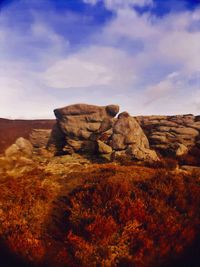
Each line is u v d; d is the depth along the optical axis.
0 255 6.41
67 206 8.72
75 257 6.29
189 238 6.52
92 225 7.05
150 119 25.58
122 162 15.54
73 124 21.42
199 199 8.58
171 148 17.56
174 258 6.04
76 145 20.42
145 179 10.84
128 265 5.99
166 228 6.96
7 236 7.11
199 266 5.72
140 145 17.91
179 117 24.59
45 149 22.31
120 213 7.60
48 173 13.34
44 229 7.70
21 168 15.69
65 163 16.53
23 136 29.89
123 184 9.55
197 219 7.29
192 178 10.81
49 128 35.28
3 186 11.18
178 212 7.84
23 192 10.29
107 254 6.30
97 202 8.59
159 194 8.99
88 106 22.12
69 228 7.56
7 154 19.88
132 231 6.96
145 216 7.49
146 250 6.30
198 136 19.42
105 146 18.06
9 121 36.97
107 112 22.45
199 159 15.48
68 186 11.25
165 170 12.57
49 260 6.31
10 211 8.65
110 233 6.91
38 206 9.06
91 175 12.37
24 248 6.59
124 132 18.66
